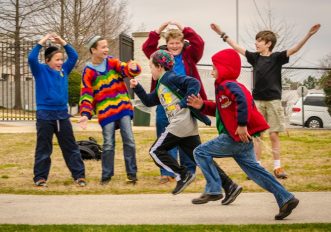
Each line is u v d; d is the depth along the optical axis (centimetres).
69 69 886
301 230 545
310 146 1290
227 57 617
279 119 906
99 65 858
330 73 2388
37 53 849
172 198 749
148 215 637
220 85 610
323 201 708
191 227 562
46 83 855
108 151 868
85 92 849
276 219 606
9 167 1047
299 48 891
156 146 709
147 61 1992
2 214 646
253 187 823
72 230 552
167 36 862
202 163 629
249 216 627
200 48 864
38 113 858
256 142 911
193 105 649
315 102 2620
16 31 3778
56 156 1168
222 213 646
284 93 3075
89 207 688
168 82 725
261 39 908
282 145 1308
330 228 552
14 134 1541
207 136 1470
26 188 841
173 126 710
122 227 564
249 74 2156
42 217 629
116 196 768
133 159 872
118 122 870
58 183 887
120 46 1773
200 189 820
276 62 907
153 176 949
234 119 609
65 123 865
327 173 947
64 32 3738
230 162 1073
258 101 913
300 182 865
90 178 928
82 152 1121
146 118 1938
